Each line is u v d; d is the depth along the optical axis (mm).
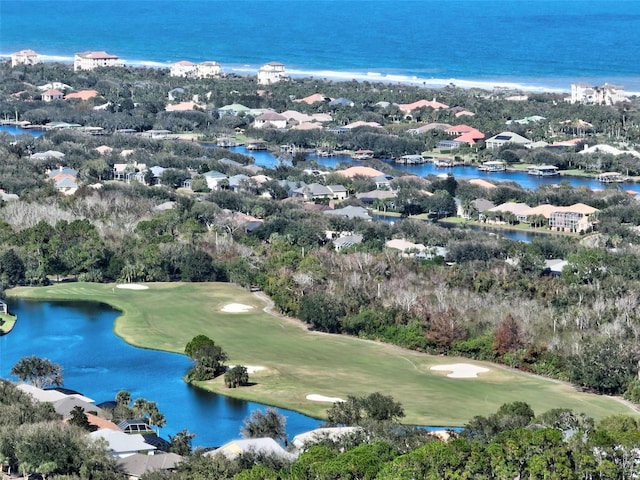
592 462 197375
